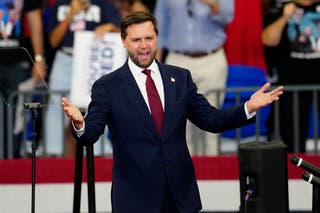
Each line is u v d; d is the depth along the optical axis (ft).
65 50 84.17
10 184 70.33
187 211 49.16
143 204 48.75
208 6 83.15
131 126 48.98
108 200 70.28
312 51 83.66
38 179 70.49
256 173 46.73
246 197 47.06
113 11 83.15
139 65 49.29
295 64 83.87
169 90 49.62
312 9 83.61
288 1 83.61
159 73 50.08
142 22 48.70
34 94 77.92
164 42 83.97
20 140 82.17
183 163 49.49
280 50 84.38
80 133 47.57
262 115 82.02
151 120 48.98
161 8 83.66
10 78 70.74
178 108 49.37
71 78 82.74
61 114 81.25
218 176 70.44
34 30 84.69
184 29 83.35
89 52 79.82
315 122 80.18
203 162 70.54
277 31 83.66
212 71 83.82
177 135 49.37
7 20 85.51
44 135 81.41
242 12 84.28
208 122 49.75
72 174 70.44
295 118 80.23
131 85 49.39
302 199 69.67
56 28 84.07
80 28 83.46
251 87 80.23
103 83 49.62
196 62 83.66
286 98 81.20
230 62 85.10
